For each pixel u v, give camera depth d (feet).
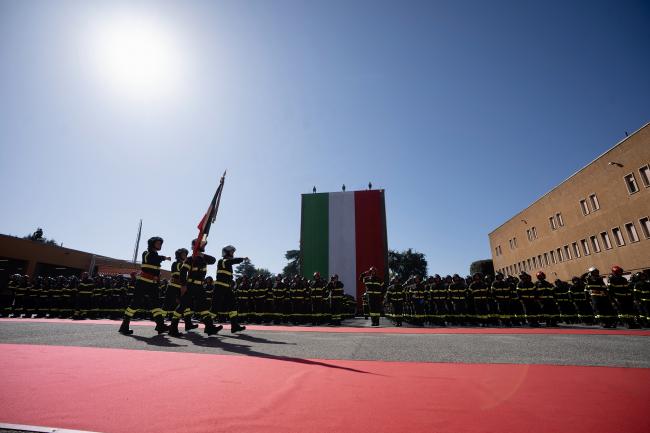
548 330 31.01
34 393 8.92
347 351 16.81
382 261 55.21
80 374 11.05
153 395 8.86
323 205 59.41
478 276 41.65
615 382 10.44
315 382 10.34
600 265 86.63
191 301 25.59
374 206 57.82
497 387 9.86
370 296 40.83
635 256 75.46
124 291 49.01
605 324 36.29
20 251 90.17
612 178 81.82
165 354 15.10
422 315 43.14
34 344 17.67
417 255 199.11
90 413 7.47
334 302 41.55
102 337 21.39
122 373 11.27
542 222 113.91
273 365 12.87
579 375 11.44
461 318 41.09
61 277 49.21
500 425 6.86
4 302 49.19
